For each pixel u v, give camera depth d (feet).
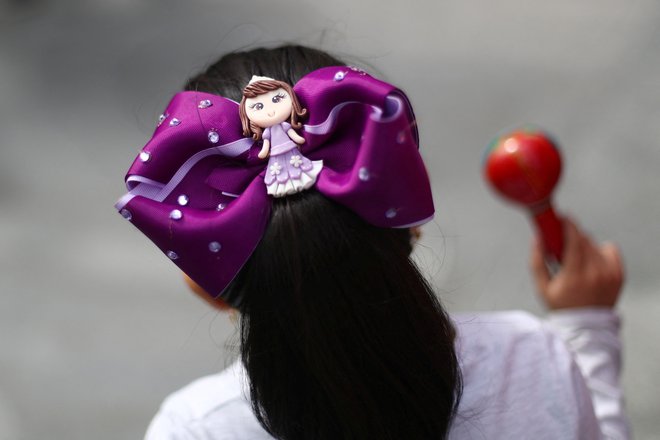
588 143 13.28
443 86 17.62
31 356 11.55
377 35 20.74
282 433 3.07
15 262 13.83
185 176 3.01
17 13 26.21
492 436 3.39
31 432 10.25
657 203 10.85
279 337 2.92
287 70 3.27
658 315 8.95
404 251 3.00
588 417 3.51
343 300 2.87
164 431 3.49
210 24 22.81
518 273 10.35
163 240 2.96
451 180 13.69
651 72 14.96
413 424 3.06
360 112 2.87
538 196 4.00
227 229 2.86
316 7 23.07
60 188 16.20
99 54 22.48
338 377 2.91
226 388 3.49
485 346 3.55
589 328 4.02
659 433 7.67
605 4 20.04
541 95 16.28
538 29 19.71
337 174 2.86
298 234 2.83
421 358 3.03
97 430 10.17
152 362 11.08
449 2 22.31
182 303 12.25
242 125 2.98
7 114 19.95
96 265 13.53
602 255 4.13
